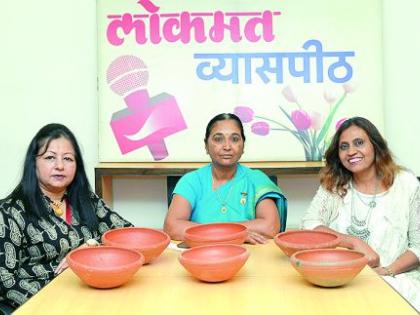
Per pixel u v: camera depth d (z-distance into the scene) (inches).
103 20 120.1
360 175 88.4
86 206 82.6
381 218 85.6
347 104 119.2
